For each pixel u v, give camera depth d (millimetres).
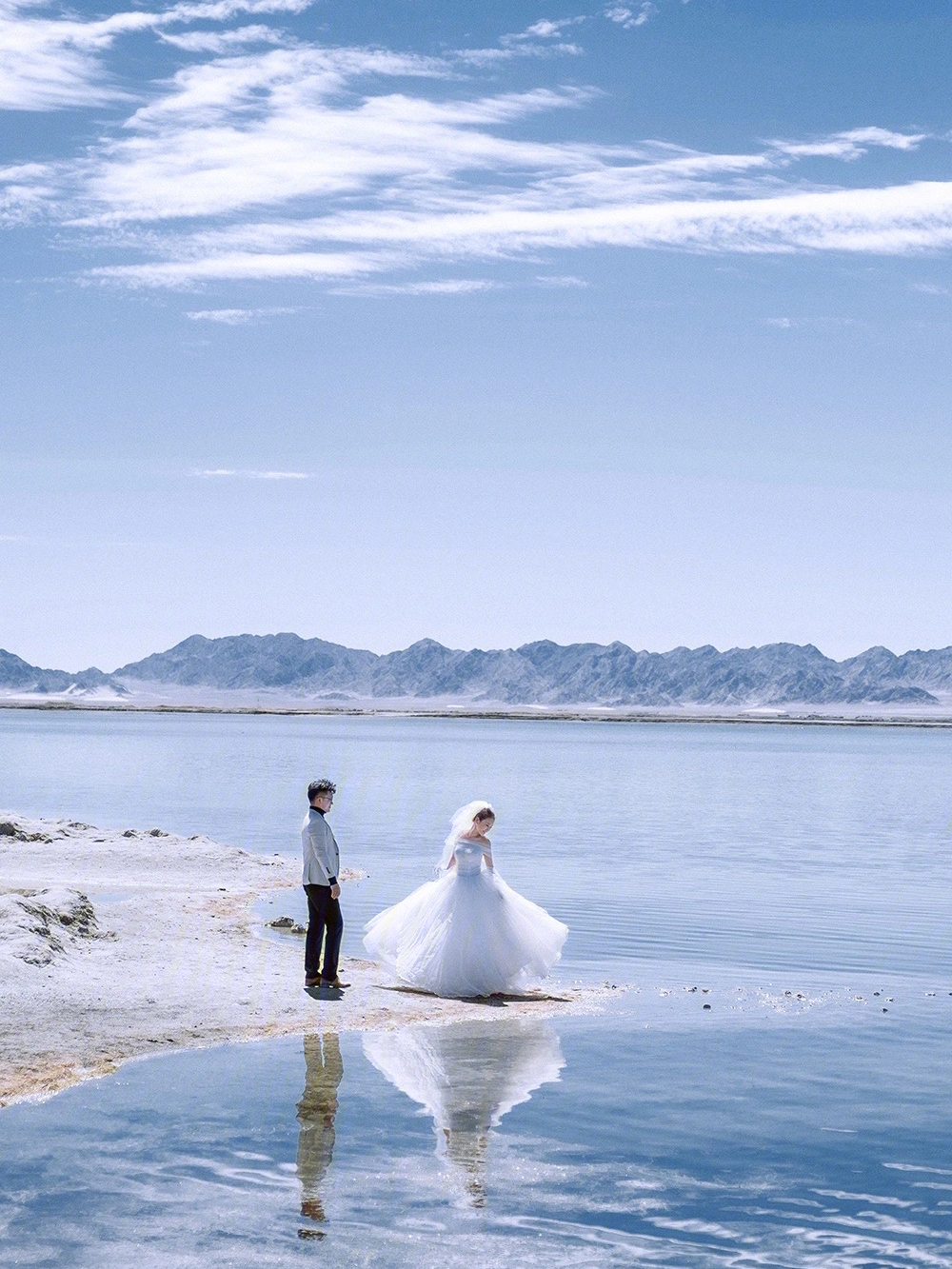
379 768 77375
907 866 28844
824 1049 12297
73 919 16969
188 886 23359
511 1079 11117
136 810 42969
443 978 14742
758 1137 9641
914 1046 12430
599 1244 7695
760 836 36688
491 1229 7898
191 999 13906
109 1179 8641
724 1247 7684
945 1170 8961
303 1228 7875
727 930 19766
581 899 23141
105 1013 13109
